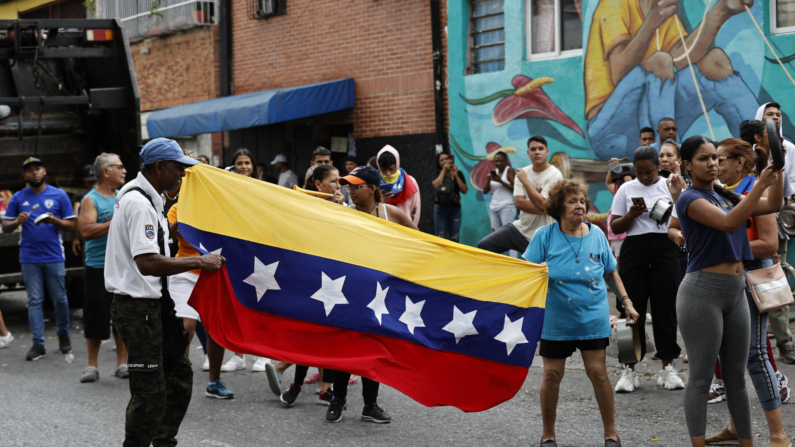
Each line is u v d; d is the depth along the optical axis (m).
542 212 7.31
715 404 5.68
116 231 4.14
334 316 4.83
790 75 9.00
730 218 4.11
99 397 6.54
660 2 10.00
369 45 13.90
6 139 10.12
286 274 4.82
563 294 4.73
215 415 5.90
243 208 4.86
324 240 4.95
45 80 10.48
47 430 5.59
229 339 4.58
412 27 13.23
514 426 5.47
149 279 4.18
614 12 10.46
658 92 10.13
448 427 5.51
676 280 6.07
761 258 4.92
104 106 9.95
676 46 9.90
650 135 9.23
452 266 5.01
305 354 4.74
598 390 4.75
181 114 15.02
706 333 4.32
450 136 12.55
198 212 4.73
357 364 4.73
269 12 15.53
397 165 7.66
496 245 7.55
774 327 6.57
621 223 6.09
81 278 10.78
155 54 18.36
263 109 13.27
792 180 6.49
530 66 11.45
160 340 4.20
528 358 4.80
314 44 14.85
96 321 7.10
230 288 4.60
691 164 4.41
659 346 6.16
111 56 10.20
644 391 6.13
